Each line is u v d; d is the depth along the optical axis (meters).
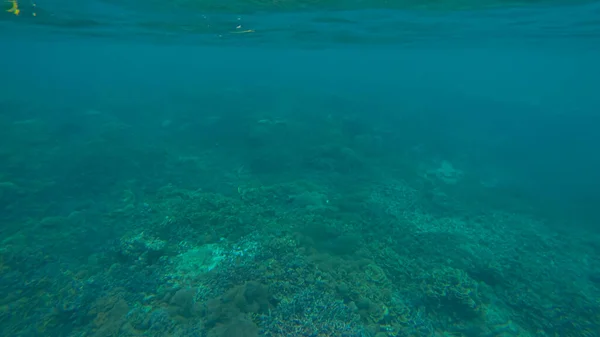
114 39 27.11
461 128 24.88
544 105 34.91
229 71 81.06
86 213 9.89
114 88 38.09
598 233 11.41
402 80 68.06
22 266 7.23
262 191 11.48
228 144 18.03
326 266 6.92
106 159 13.34
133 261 7.27
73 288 6.65
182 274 6.89
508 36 21.72
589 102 39.41
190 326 5.47
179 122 21.94
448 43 27.36
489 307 7.16
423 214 11.28
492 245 9.75
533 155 19.80
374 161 16.70
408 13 13.54
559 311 7.07
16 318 5.97
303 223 9.16
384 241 9.00
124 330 5.51
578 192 15.07
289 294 6.07
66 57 76.69
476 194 13.81
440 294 6.74
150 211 9.59
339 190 12.58
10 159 13.05
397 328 5.96
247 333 5.12
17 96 28.58
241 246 7.77
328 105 27.41
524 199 13.84
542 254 9.58
